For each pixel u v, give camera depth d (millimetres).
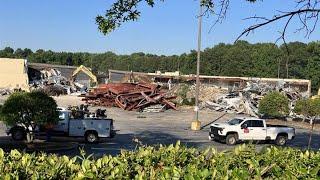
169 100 58188
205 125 42062
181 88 66125
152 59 152875
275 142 30406
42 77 80750
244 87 69750
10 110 23375
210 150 6449
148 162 5820
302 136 37281
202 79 83938
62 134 27188
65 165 5383
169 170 5402
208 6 8781
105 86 58656
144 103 54625
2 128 33031
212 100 61438
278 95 50625
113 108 55531
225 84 82500
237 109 56156
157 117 48469
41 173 5145
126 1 8945
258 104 54969
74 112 29922
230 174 5414
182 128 38906
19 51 164750
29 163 5359
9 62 75562
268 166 6012
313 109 45531
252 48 120188
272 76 105750
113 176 5160
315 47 80000
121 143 27828
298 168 6141
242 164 6098
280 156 6621
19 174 5000
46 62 157000
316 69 94812
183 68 135375
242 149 6574
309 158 6828
